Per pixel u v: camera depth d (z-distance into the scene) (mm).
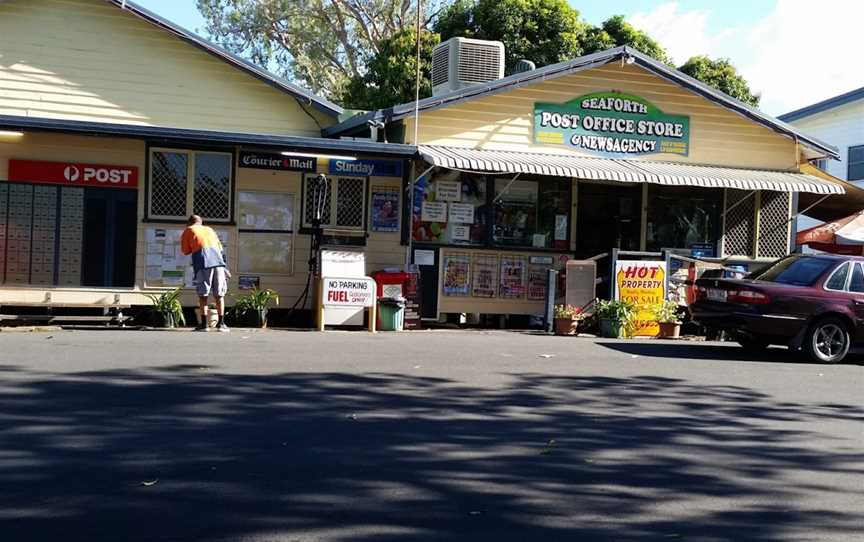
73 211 16344
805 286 13922
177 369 10516
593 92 18984
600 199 19281
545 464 7125
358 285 16125
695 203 19797
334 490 6211
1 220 16031
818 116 31969
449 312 17859
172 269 16625
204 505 5793
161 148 16594
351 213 17516
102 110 18969
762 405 10023
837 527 5957
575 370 11859
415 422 8344
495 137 18375
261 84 19938
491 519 5758
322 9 38188
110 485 6133
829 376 12406
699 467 7293
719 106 19766
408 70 30312
